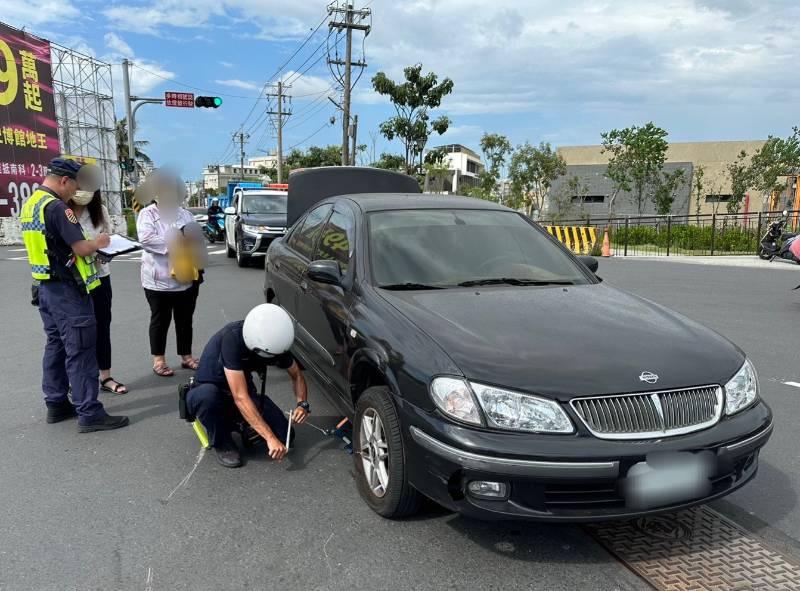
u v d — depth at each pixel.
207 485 3.60
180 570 2.78
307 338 4.56
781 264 16.36
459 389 2.68
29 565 2.81
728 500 3.45
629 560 2.87
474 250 4.13
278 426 4.02
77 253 4.10
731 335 7.39
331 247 4.49
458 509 2.69
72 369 4.26
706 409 2.77
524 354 2.81
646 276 13.34
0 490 3.52
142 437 4.30
